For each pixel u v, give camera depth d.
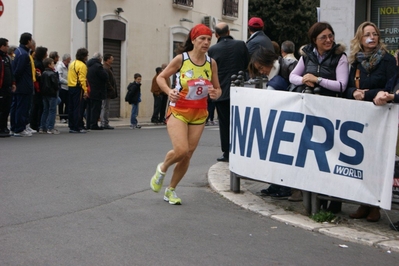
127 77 23.23
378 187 6.08
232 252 5.44
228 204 7.30
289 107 6.71
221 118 9.98
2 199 7.07
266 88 7.59
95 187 7.94
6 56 13.08
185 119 6.90
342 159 6.30
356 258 5.45
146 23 24.09
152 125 20.52
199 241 5.72
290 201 7.48
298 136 6.64
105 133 15.84
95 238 5.66
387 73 6.38
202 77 6.81
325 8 12.18
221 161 10.14
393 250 5.69
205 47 6.71
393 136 5.95
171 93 6.63
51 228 5.95
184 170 7.15
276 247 5.67
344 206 7.43
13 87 13.40
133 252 5.29
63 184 8.06
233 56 9.74
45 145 12.18
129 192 7.71
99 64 16.53
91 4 18.33
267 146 6.98
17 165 9.45
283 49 8.59
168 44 25.52
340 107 6.27
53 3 20.12
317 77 6.70
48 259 5.00
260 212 6.89
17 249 5.25
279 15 40.53
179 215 6.66
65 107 18.69
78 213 6.57
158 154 11.30
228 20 30.59
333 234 6.11
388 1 12.15
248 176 7.27
